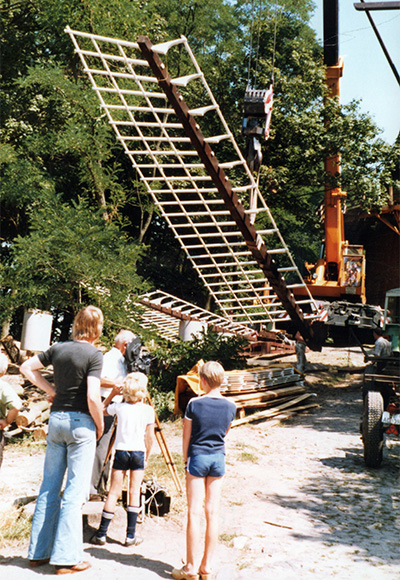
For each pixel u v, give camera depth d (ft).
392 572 15.35
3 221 68.13
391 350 32.91
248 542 17.02
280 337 58.54
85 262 37.52
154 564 15.06
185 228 82.12
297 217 84.07
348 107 67.87
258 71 72.49
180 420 34.53
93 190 52.19
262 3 79.36
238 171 72.43
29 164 55.31
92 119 51.24
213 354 43.86
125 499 18.47
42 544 14.48
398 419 26.11
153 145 73.20
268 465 26.37
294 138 68.18
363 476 25.05
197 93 75.51
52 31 61.21
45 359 14.99
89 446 14.62
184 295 92.32
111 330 41.06
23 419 29.76
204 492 14.70
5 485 21.18
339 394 46.62
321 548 16.96
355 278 60.49
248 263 46.73
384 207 67.82
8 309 40.45
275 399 39.47
